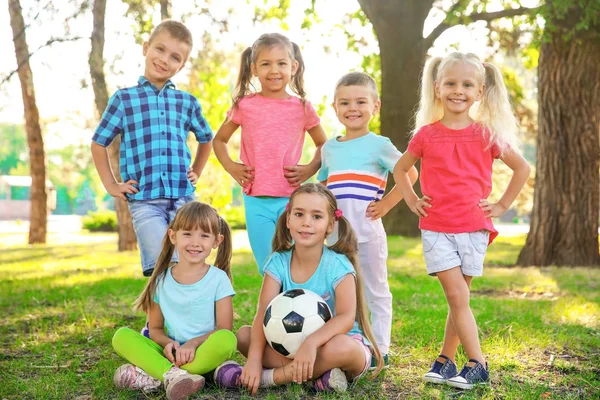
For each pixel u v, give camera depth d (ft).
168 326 11.57
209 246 11.43
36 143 60.23
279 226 11.96
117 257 40.88
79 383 11.16
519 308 18.53
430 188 11.60
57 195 216.95
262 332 11.02
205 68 50.26
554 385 11.03
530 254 32.96
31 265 35.94
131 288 23.39
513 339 14.05
